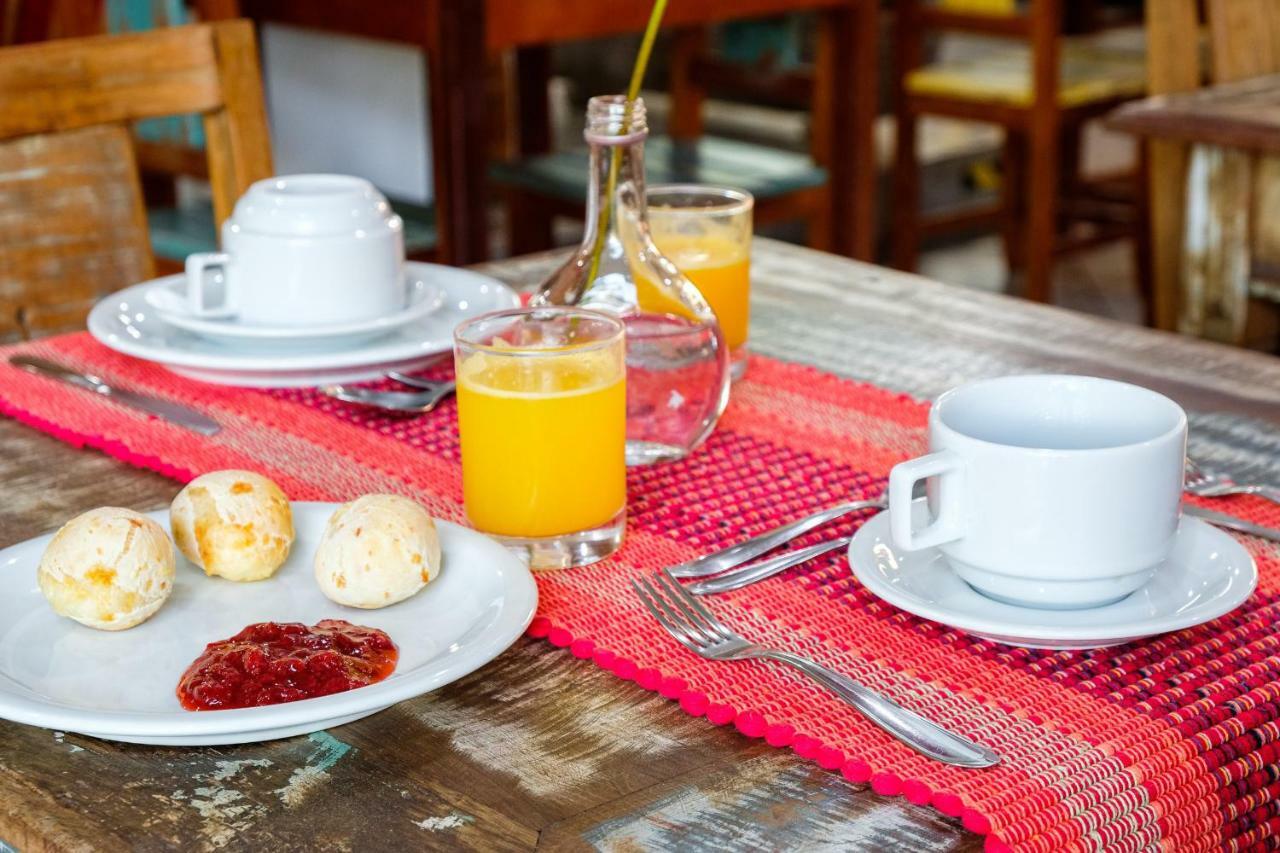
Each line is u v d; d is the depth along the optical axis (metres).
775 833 0.53
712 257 1.00
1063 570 0.64
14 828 0.54
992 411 0.70
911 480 0.64
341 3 2.48
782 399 1.00
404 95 2.70
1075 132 3.55
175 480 0.87
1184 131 1.95
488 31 2.37
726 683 0.62
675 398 0.87
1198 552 0.70
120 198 1.38
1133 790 0.55
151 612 0.65
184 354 0.98
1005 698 0.61
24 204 1.32
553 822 0.54
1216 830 0.56
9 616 0.65
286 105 2.88
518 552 0.74
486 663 0.63
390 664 0.62
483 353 0.72
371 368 1.00
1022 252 3.72
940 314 1.21
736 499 0.83
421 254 2.41
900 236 3.46
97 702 0.60
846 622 0.68
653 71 4.88
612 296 0.88
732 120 4.69
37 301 1.35
